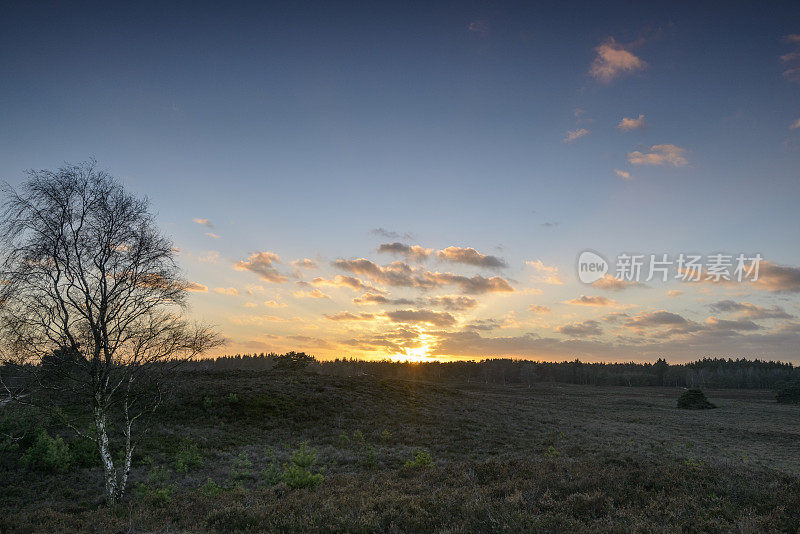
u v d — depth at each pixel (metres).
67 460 18.25
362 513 9.79
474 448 31.20
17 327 13.15
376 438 33.62
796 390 87.56
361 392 53.00
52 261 13.95
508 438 36.41
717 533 8.59
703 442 38.81
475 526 8.83
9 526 10.01
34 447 18.19
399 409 47.12
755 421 57.16
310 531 8.81
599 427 46.38
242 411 35.38
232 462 22.53
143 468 19.77
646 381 179.12
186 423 30.17
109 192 15.28
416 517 9.27
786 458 31.42
